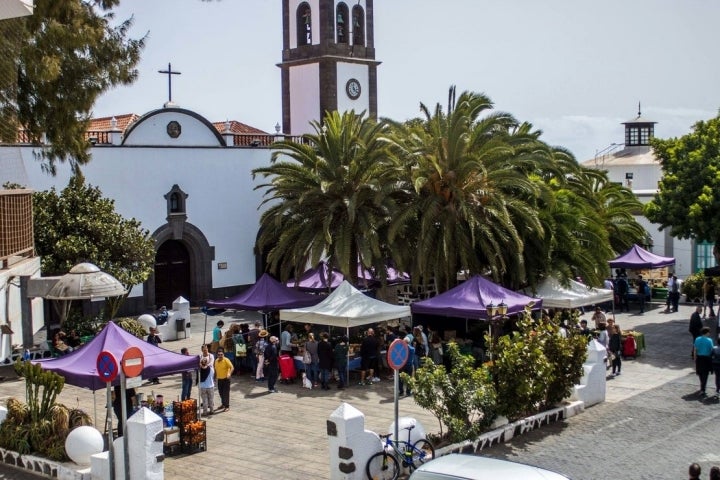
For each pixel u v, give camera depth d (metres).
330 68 49.78
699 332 28.11
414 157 31.22
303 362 25.34
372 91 52.34
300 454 18.44
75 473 16.22
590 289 30.39
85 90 28.52
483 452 18.06
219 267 41.69
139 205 38.88
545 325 21.06
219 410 22.59
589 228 32.25
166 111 39.59
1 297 24.72
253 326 35.06
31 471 17.14
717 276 41.06
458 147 30.12
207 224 41.19
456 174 30.33
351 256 33.81
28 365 17.80
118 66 29.45
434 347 25.53
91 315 34.50
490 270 31.78
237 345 26.72
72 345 27.08
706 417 20.92
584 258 31.28
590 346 22.70
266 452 18.64
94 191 33.66
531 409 19.94
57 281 26.42
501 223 30.34
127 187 38.44
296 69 51.69
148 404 19.75
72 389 24.98
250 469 17.42
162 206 39.66
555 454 17.95
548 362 19.73
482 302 25.94
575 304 29.02
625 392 23.72
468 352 26.23
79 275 26.22
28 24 26.34
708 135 34.25
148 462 15.60
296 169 33.56
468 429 17.91
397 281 34.50
